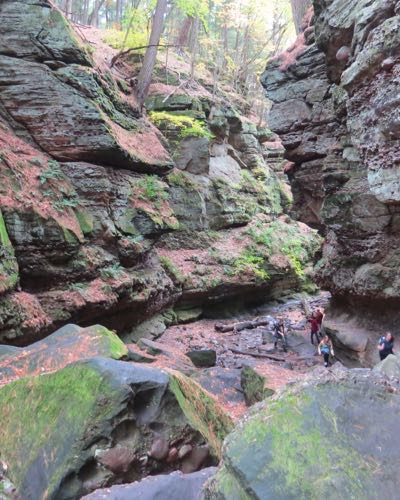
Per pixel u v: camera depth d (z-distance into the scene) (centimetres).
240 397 789
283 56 1447
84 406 338
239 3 2947
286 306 2345
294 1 1762
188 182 2105
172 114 2158
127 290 1264
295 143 1407
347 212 1118
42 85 1203
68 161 1232
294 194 1578
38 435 345
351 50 937
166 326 1709
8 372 529
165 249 1988
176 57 2602
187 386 440
